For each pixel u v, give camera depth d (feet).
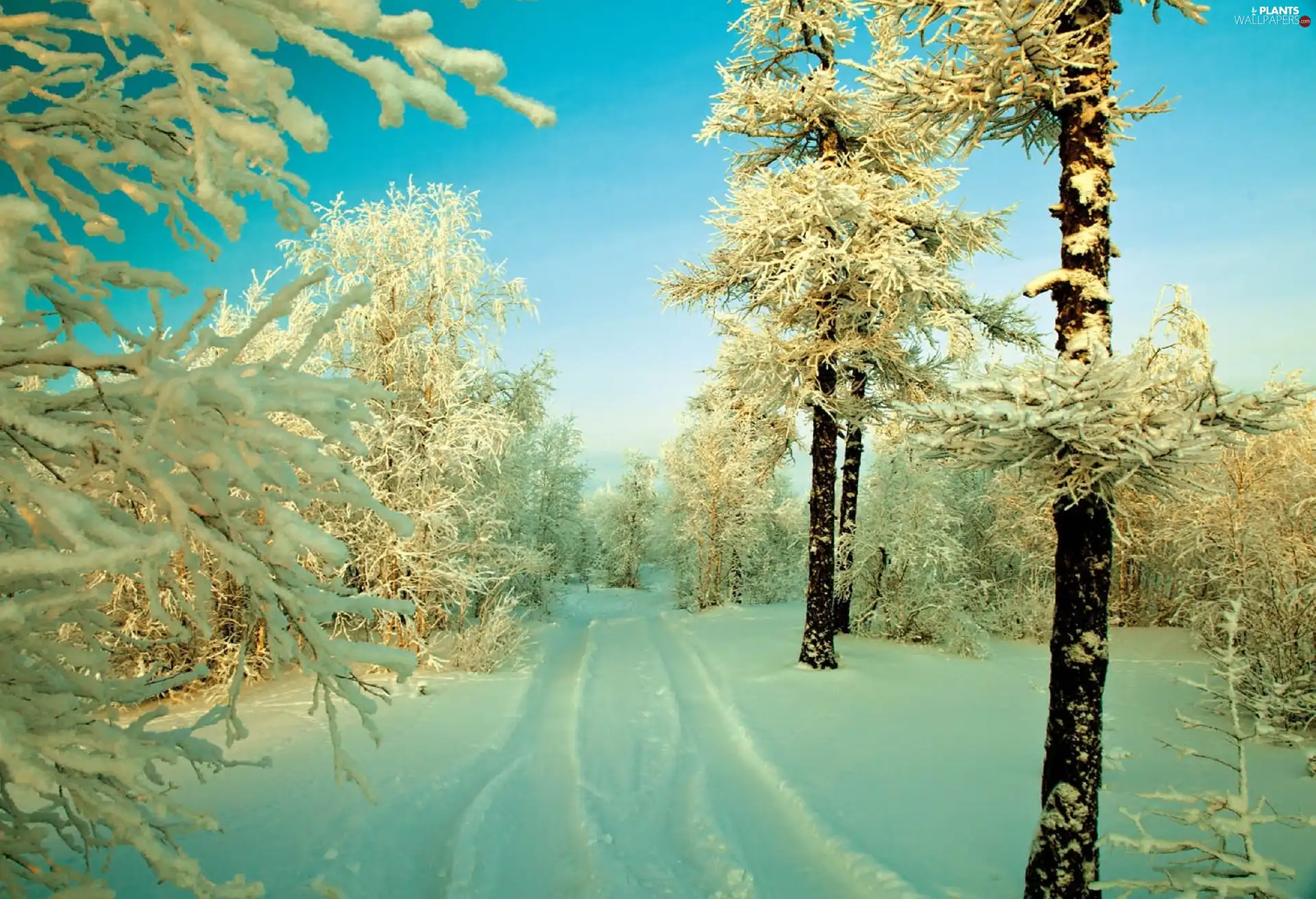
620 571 123.24
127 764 5.94
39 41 6.45
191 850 15.83
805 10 38.40
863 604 50.67
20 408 6.01
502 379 52.49
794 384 37.86
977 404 12.12
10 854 7.22
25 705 6.59
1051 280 13.97
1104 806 18.16
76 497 5.41
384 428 38.32
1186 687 31.81
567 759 24.99
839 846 16.60
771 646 43.65
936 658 39.99
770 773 21.80
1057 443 11.94
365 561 38.06
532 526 74.79
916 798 19.31
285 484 6.75
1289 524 30.86
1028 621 50.49
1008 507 56.24
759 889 15.48
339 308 6.86
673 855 17.34
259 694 31.53
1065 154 14.53
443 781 21.34
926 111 16.35
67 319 7.50
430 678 35.24
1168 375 10.94
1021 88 14.52
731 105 38.34
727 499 76.07
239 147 5.18
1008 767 21.53
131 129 7.38
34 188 6.76
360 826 17.33
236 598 31.89
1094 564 12.96
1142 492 12.50
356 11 4.56
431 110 4.92
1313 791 17.87
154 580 5.92
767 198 34.81
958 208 35.70
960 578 51.55
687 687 35.99
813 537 36.81
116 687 8.09
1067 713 12.98
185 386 5.91
